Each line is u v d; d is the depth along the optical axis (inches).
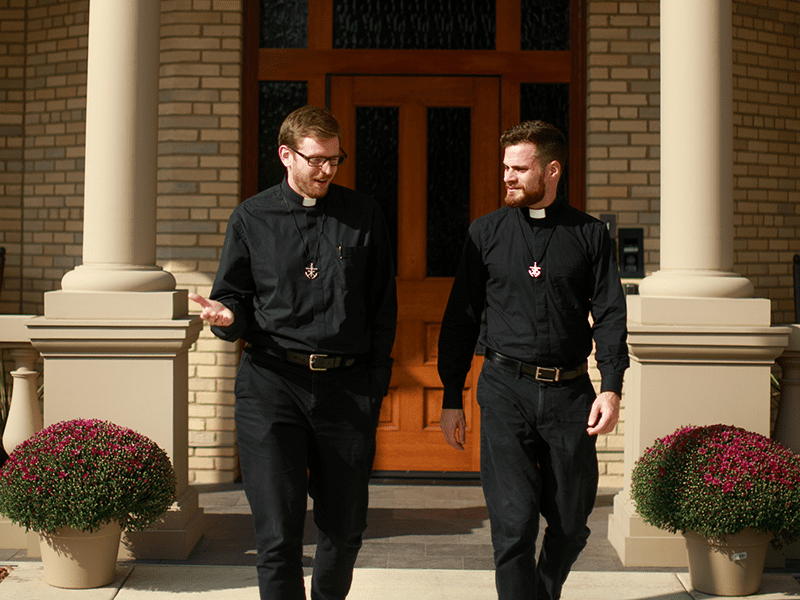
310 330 94.7
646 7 200.7
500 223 101.0
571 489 96.4
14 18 223.8
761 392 142.6
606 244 99.7
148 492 127.6
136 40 148.4
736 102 213.9
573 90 205.9
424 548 151.9
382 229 99.7
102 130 147.8
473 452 205.8
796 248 221.1
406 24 206.4
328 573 99.4
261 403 95.1
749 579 126.7
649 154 201.0
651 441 143.5
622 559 144.2
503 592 92.8
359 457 96.3
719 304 141.3
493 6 206.5
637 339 140.8
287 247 95.4
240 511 174.1
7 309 225.1
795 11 221.0
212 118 201.2
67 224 220.1
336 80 206.2
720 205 145.9
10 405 157.1
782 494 122.0
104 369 144.1
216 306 91.2
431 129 206.4
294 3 206.5
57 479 122.3
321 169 93.0
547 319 97.7
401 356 205.9
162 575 133.8
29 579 131.2
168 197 201.6
